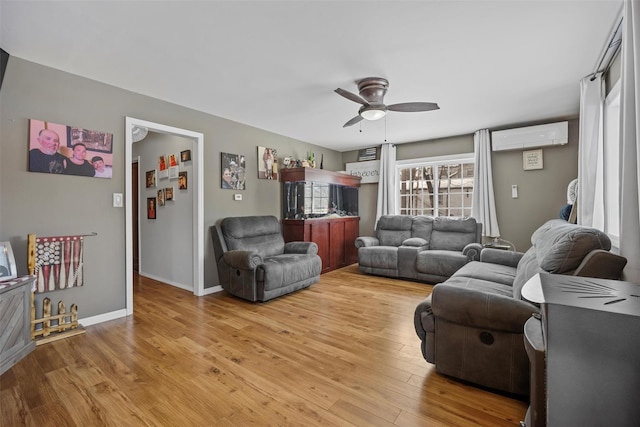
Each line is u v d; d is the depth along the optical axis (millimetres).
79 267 2596
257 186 4367
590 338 881
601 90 2533
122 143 2916
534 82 2814
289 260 3572
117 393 1678
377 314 2936
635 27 1382
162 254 4293
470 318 1659
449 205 5195
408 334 2473
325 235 4859
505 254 3244
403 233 4973
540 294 996
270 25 1938
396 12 1811
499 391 1681
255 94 3111
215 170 3799
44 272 2414
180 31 2002
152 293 3713
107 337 2416
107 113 2818
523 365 1558
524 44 2164
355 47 2213
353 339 2379
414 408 1548
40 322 2354
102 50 2238
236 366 1969
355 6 1756
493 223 4453
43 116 2443
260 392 1688
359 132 4680
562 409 918
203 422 1452
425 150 5246
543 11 1802
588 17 1852
